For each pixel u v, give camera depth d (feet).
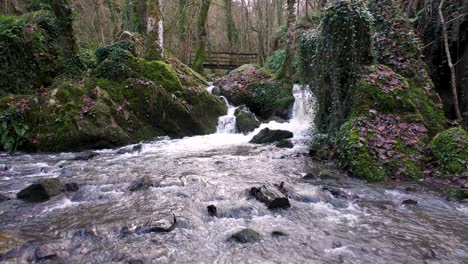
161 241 13.48
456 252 13.12
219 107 44.75
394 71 30.40
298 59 34.88
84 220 15.49
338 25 28.27
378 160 22.98
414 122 26.03
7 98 34.91
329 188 19.69
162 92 38.83
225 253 12.69
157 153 31.24
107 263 11.97
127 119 36.58
